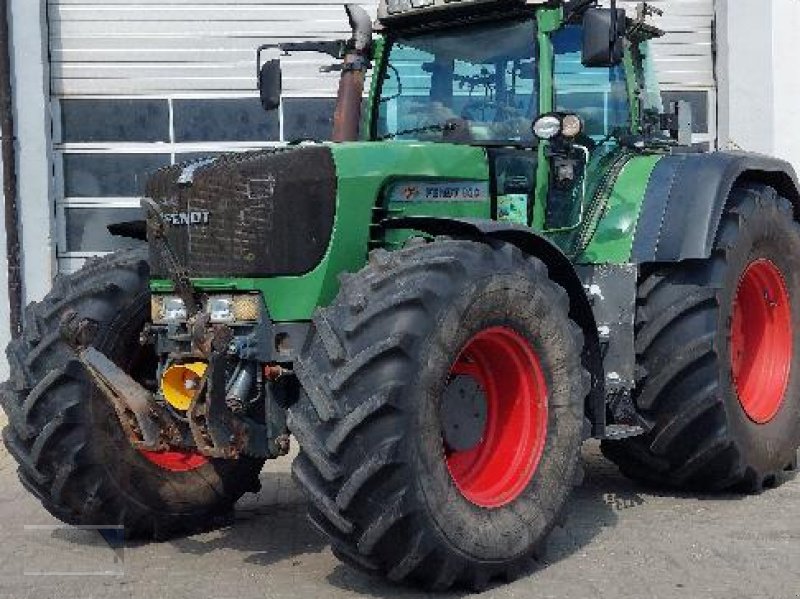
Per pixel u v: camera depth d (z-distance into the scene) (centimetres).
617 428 492
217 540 487
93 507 466
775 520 494
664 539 464
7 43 924
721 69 954
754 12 936
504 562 401
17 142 931
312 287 418
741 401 540
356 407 368
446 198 462
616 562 432
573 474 434
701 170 525
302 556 455
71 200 963
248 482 514
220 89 968
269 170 423
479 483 419
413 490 371
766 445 543
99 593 405
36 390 453
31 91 931
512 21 512
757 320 575
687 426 514
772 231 554
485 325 402
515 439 428
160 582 419
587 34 461
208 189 434
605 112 540
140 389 415
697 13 967
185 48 966
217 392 398
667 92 972
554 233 500
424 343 377
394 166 439
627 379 504
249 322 424
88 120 963
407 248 405
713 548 447
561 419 430
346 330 378
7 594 406
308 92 966
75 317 430
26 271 934
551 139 479
